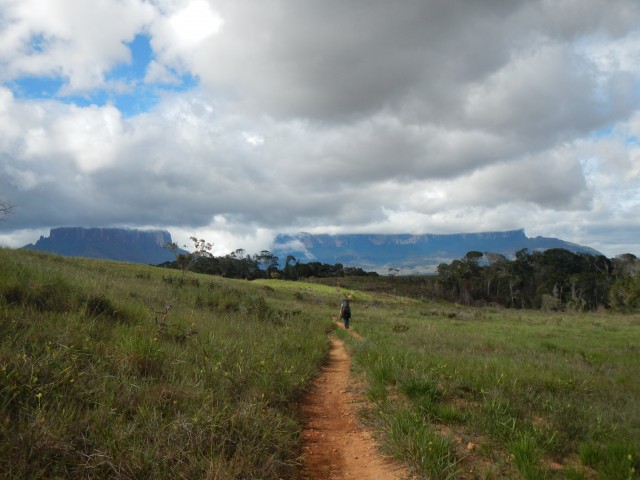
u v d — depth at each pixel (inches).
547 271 4382.4
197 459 156.3
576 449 197.9
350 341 584.7
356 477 174.7
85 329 284.0
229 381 254.1
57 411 164.7
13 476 128.4
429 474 164.1
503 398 263.0
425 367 334.6
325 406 282.4
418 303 2989.7
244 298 879.1
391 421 218.7
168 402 204.7
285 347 428.1
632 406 266.5
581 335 855.7
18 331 243.3
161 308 506.3
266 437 183.8
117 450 149.3
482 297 4579.2
